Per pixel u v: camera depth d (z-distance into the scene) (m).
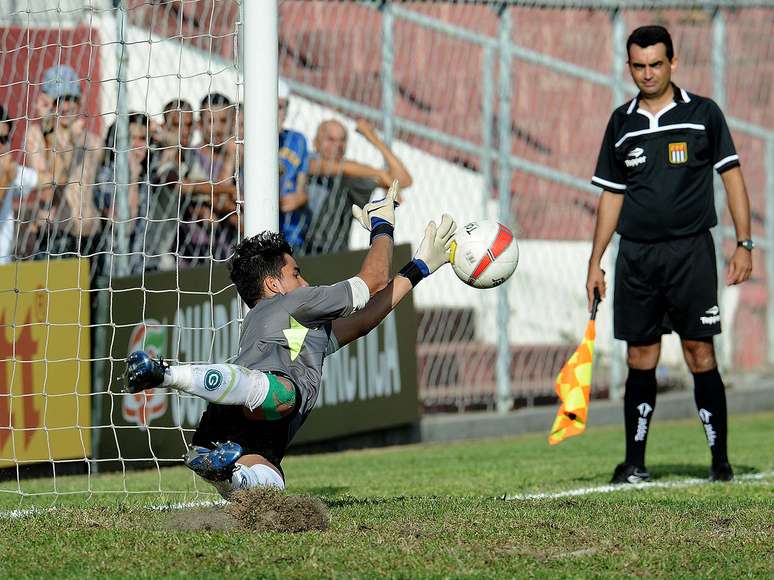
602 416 38.94
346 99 35.47
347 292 15.40
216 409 15.24
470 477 24.89
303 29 34.72
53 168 23.12
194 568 11.83
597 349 39.78
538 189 38.78
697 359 22.56
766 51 44.50
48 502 19.64
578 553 12.76
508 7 36.31
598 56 40.62
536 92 39.12
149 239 28.69
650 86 21.64
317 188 31.88
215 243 29.09
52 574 11.80
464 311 37.62
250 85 19.05
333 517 15.36
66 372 26.72
